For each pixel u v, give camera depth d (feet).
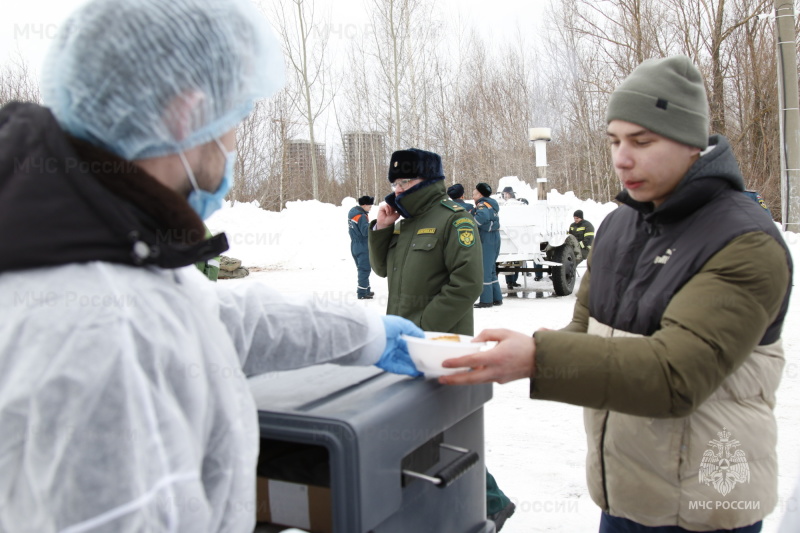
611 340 4.96
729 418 5.41
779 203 71.31
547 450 13.51
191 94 3.45
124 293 3.00
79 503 2.77
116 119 3.29
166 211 3.29
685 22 76.95
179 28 3.36
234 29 3.62
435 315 11.14
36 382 2.77
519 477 12.27
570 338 4.96
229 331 4.41
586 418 6.38
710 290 4.95
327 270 49.52
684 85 5.39
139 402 2.86
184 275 3.68
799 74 64.08
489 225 30.53
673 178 5.50
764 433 5.51
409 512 4.92
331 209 61.52
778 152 72.23
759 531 5.82
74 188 3.05
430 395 5.01
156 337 3.00
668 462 5.51
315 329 4.84
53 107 3.40
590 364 4.83
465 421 5.79
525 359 4.94
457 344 5.02
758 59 73.67
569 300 32.76
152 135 3.38
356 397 4.79
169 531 2.92
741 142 75.92
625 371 4.76
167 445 2.93
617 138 5.66
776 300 5.04
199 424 3.16
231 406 3.42
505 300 33.45
